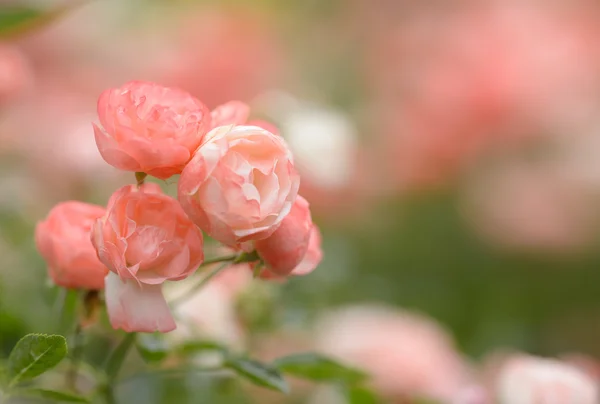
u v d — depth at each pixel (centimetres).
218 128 86
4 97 118
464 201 204
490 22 212
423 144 205
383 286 180
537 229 197
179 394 118
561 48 204
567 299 199
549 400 110
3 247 121
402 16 231
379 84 220
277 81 212
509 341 186
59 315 99
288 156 85
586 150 202
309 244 91
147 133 85
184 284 111
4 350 108
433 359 128
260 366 96
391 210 204
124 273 85
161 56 199
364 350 127
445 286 197
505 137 206
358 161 196
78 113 160
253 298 120
